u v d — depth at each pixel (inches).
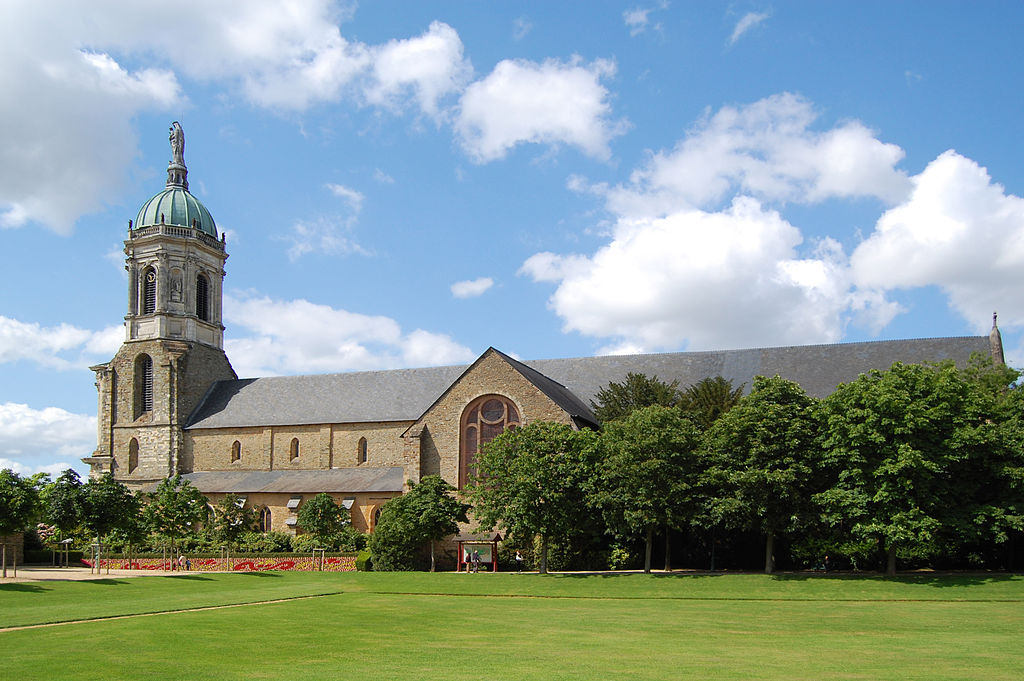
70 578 2021.4
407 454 2655.0
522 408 2568.9
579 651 1046.4
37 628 1212.5
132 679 836.0
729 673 877.2
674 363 2994.6
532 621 1369.3
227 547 2635.3
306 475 3166.8
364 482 2967.5
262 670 895.1
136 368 3563.0
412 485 2500.0
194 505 2610.7
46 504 2191.2
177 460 3417.8
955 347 2667.3
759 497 1945.1
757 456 1962.4
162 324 3523.6
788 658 988.6
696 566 2290.8
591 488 2106.3
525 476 2092.8
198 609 1488.7
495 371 2628.0
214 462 3398.1
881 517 1862.7
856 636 1196.5
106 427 3575.3
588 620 1382.9
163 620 1315.2
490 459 2217.0
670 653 1030.4
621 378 2997.0
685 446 2071.9
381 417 3179.1
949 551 2071.9
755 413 1993.1
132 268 3627.0
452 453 2632.9
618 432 2149.4
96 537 2379.4
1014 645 1104.8
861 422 1908.2
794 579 1897.1
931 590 1722.4
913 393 1936.5
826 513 1935.3
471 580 2057.1
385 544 2409.0
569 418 2498.8
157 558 2628.0
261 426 3341.5
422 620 1374.3
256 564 2566.4
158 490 2652.6
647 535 2118.6
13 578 1988.2
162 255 3560.5
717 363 2935.5
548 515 2092.8
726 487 2033.7
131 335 3587.6
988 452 1868.8
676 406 2357.3
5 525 1961.1
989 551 2060.8
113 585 1903.3
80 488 2240.4
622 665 932.6
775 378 2071.9
